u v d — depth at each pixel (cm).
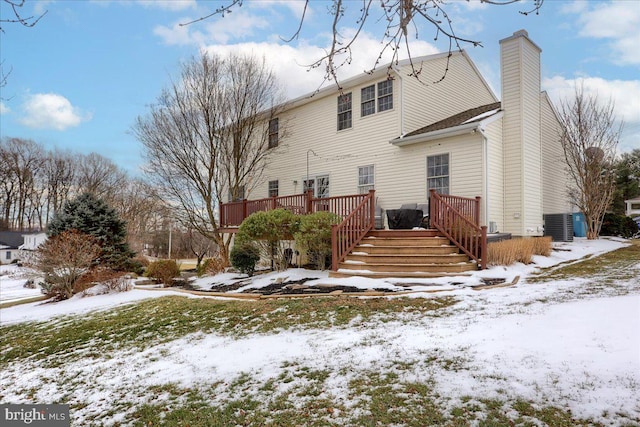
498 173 1177
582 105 1691
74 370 502
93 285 1180
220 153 1628
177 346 532
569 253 1214
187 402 358
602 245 1427
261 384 373
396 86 1291
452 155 1159
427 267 839
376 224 1245
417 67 1328
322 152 1529
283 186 1683
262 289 873
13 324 861
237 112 1600
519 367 342
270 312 634
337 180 1472
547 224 1530
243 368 419
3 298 1630
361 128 1396
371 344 444
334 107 1493
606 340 376
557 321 456
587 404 273
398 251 905
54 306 1052
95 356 547
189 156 1595
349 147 1434
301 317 588
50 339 676
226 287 976
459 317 521
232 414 323
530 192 1209
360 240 959
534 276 840
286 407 324
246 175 1708
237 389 370
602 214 1755
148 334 612
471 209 1015
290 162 1656
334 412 305
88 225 1364
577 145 1662
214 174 1641
